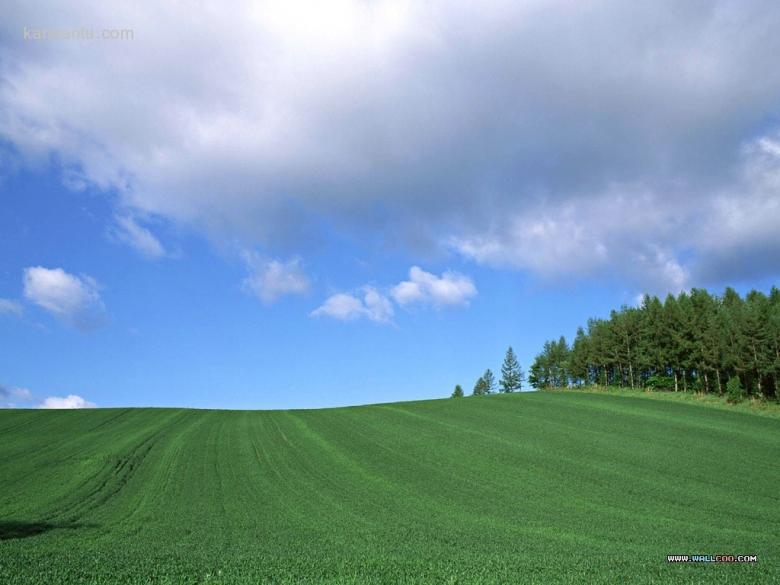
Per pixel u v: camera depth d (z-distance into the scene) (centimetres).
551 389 9406
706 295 9694
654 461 4472
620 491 3700
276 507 3356
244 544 2378
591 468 4325
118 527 2806
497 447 5106
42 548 2245
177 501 3506
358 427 6238
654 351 8988
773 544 2428
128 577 1591
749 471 4122
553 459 4638
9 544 2342
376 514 3178
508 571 1703
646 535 2647
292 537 2566
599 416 6406
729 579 1617
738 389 7212
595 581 1551
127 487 3878
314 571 1689
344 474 4294
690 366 8356
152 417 7056
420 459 4756
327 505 3412
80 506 3325
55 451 5053
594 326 11031
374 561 1897
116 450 5056
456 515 3148
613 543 2470
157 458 4822
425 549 2262
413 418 6694
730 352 7556
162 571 1675
